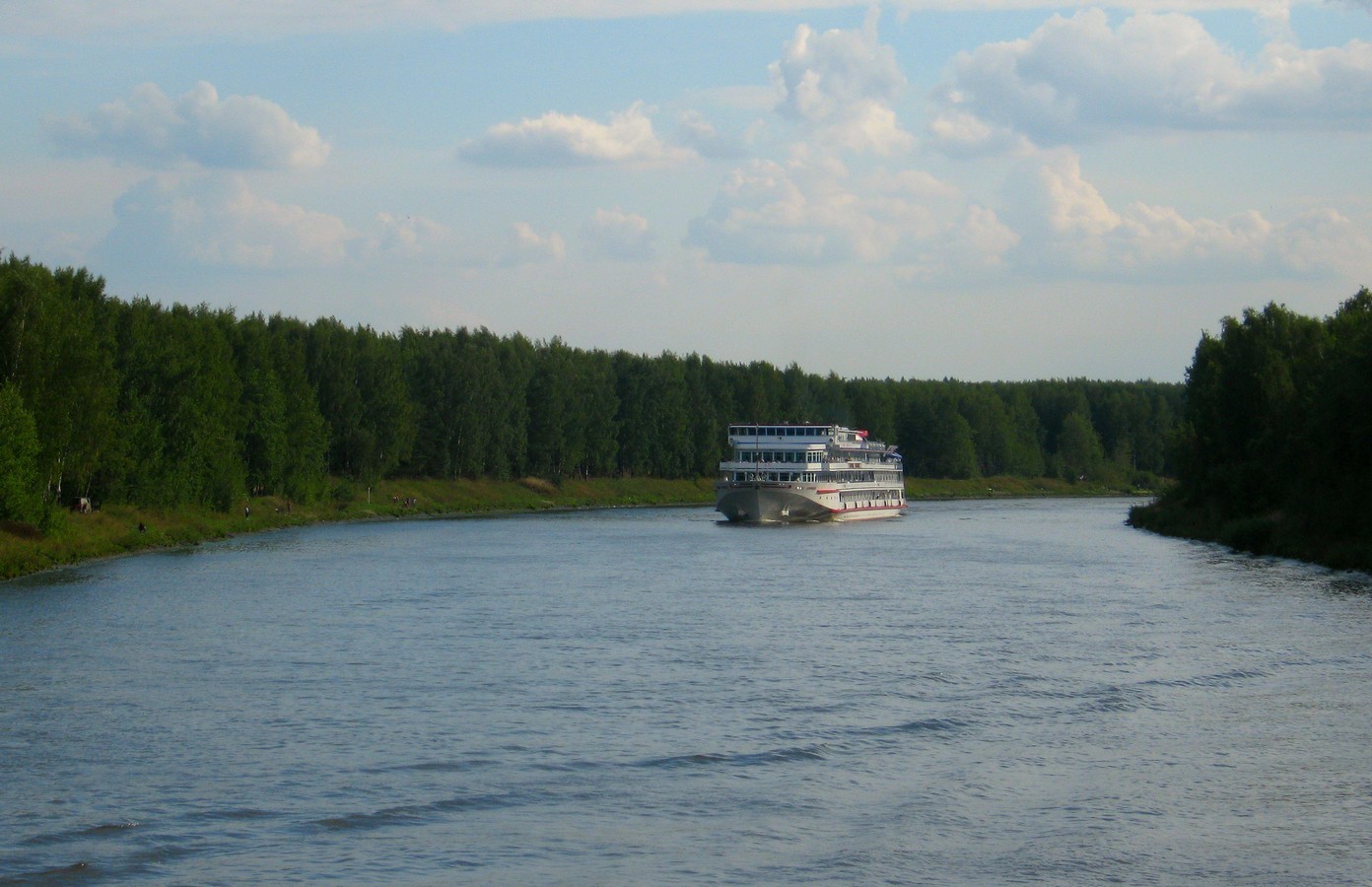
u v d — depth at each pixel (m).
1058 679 51.78
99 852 30.72
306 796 35.31
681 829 32.53
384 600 79.19
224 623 68.25
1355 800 34.97
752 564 107.44
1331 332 130.00
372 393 185.50
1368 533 99.94
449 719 44.69
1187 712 45.69
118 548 111.62
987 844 31.36
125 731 42.72
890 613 73.06
